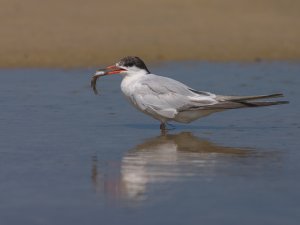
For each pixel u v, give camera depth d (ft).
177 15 102.42
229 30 96.22
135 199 29.55
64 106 53.36
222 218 27.14
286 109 52.39
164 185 31.68
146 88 46.14
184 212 27.81
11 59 76.43
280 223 26.55
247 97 44.75
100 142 41.50
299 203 28.94
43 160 36.60
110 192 30.58
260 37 92.63
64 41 85.10
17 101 55.01
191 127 46.85
